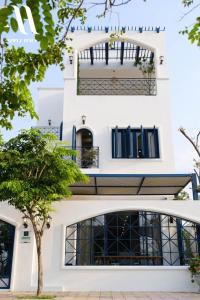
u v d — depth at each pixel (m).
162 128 16.22
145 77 18.69
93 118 16.44
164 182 14.16
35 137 10.41
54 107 19.34
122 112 16.53
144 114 16.50
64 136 16.19
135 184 14.52
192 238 12.04
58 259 11.32
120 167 15.52
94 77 19.59
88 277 11.20
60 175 9.95
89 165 15.58
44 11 2.61
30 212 10.03
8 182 9.15
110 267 11.30
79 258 11.81
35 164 9.78
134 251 12.16
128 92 17.69
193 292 10.89
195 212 11.80
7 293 10.46
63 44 4.84
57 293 10.59
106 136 16.16
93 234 12.02
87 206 11.90
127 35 17.70
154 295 10.17
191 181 13.12
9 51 4.16
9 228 11.76
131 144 15.98
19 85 4.23
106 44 18.23
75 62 17.39
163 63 17.41
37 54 4.27
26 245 11.40
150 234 12.43
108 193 16.19
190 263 11.20
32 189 9.39
